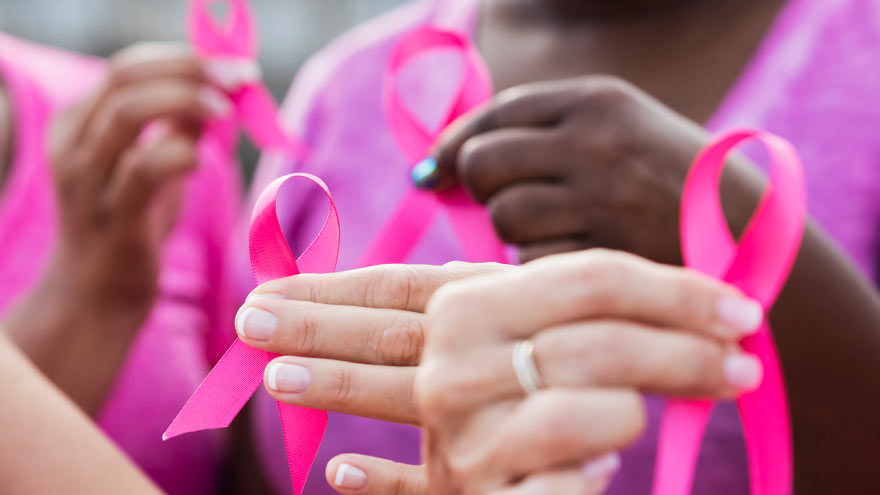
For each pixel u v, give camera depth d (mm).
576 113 599
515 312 444
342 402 479
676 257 593
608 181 592
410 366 484
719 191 599
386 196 933
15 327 884
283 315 482
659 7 821
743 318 442
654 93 817
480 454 443
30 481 526
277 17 2451
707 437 723
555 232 603
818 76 767
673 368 435
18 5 2158
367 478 497
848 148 744
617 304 438
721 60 800
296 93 1155
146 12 2270
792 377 626
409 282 490
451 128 658
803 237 616
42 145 1031
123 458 551
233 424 1059
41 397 554
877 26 766
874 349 614
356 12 2527
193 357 1069
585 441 429
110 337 903
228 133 983
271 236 504
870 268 741
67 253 890
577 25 870
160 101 812
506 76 905
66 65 1182
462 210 650
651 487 741
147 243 895
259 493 1024
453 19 982
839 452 641
